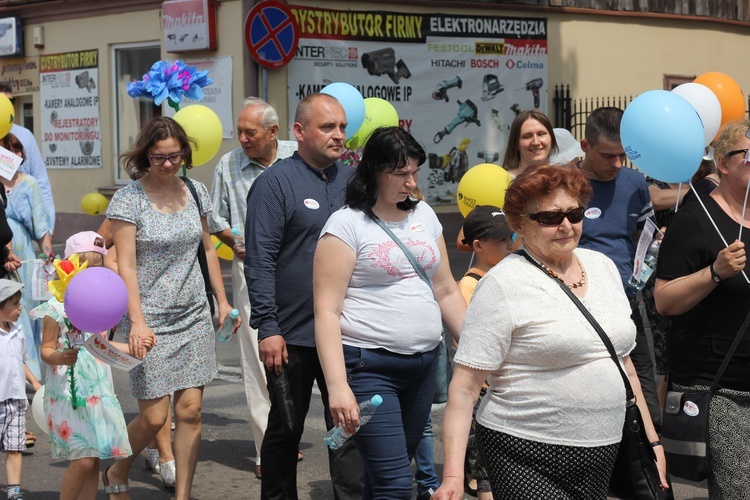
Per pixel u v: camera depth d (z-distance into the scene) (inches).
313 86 586.6
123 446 204.5
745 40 797.9
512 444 137.7
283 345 189.9
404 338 165.9
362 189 166.7
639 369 218.1
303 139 195.2
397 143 163.0
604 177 220.5
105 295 186.2
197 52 596.1
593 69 705.6
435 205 645.3
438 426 281.0
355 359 165.9
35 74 708.7
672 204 248.5
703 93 238.5
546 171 137.6
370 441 165.0
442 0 629.3
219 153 588.4
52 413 203.6
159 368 208.1
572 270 141.3
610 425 137.5
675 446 166.2
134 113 652.1
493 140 664.4
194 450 211.9
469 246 206.5
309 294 192.5
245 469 254.8
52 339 200.8
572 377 135.7
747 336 162.2
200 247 218.2
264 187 193.3
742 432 162.6
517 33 666.2
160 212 211.0
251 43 554.3
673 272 167.9
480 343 137.0
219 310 227.3
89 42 666.8
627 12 714.2
